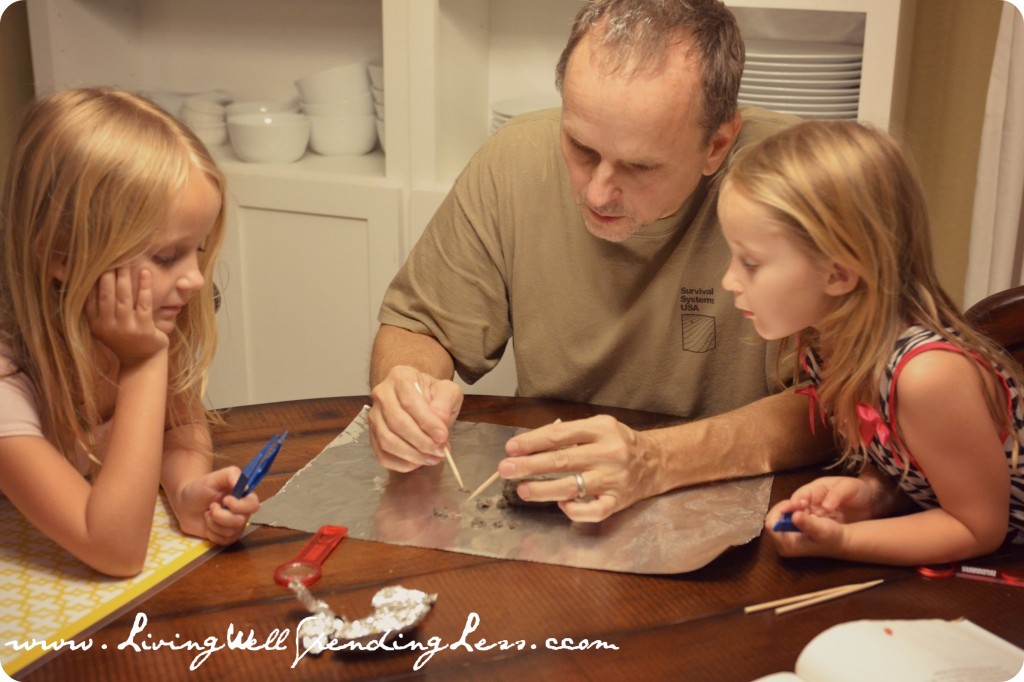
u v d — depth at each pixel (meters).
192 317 1.39
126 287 1.17
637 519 1.25
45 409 1.25
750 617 1.07
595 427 1.25
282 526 1.24
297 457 1.41
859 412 1.22
